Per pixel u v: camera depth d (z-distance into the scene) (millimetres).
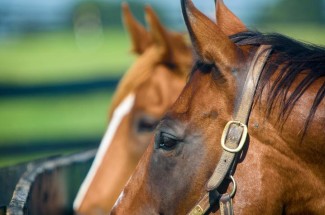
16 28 72812
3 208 5258
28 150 20656
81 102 32562
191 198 4594
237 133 4516
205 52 4633
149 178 4742
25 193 5668
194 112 4645
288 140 4535
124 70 42188
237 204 4484
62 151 20109
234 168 4520
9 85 38844
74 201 8297
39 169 6875
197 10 4672
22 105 32594
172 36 8336
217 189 4531
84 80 39250
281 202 4496
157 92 7965
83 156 8461
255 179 4484
